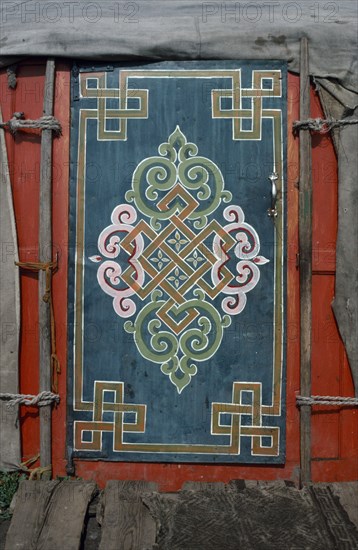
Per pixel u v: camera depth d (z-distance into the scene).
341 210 4.16
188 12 4.17
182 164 4.19
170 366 4.21
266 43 4.16
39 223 4.21
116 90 4.20
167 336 4.20
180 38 4.14
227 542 3.44
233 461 4.21
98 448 4.23
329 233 4.21
